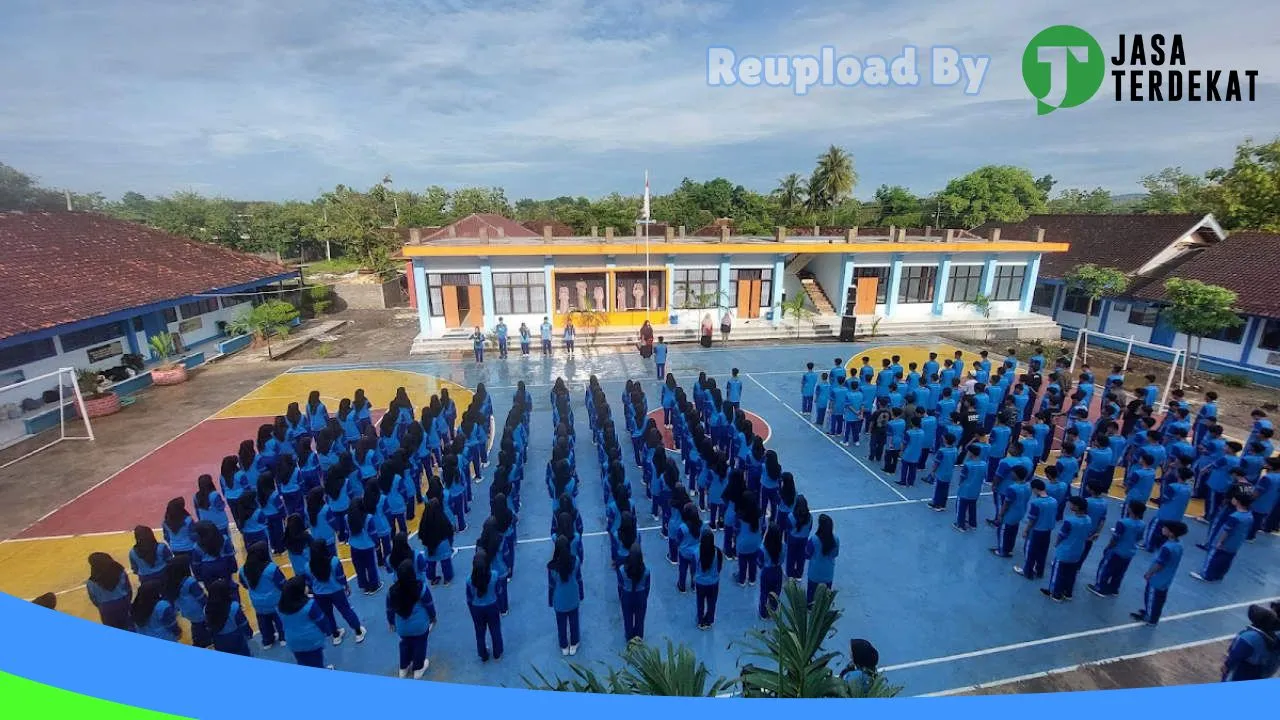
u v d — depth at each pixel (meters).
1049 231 30.05
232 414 15.77
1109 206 54.69
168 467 12.66
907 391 13.46
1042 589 8.55
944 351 22.09
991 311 26.20
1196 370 20.44
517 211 70.94
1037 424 11.69
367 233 41.62
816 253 25.95
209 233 46.62
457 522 9.98
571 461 10.55
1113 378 14.00
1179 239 23.78
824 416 14.75
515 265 22.33
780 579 7.70
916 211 53.34
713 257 23.73
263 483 8.95
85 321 16.50
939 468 10.55
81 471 12.49
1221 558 8.57
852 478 12.05
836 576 8.85
